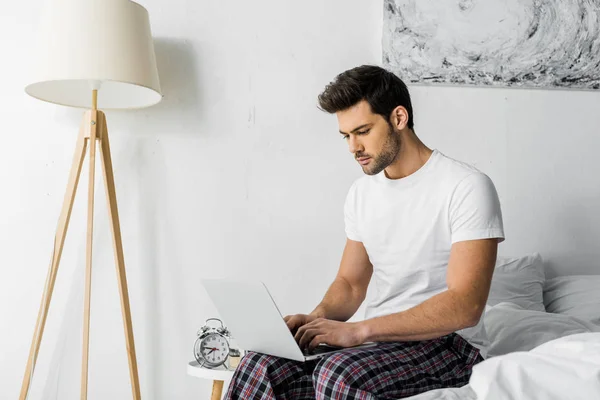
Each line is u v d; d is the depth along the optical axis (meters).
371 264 1.89
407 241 1.68
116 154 2.55
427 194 1.66
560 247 2.76
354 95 1.63
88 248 2.22
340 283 1.86
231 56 2.61
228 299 1.45
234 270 2.60
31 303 2.49
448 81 2.67
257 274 2.61
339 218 2.65
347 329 1.50
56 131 2.52
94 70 2.14
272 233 2.62
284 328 1.39
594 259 2.78
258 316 1.41
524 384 1.25
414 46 2.65
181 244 2.57
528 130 2.75
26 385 2.23
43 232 2.50
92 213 2.24
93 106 2.31
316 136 2.65
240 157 2.61
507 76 2.71
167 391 2.55
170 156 2.58
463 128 2.72
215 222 2.60
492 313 2.11
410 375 1.47
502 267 2.53
